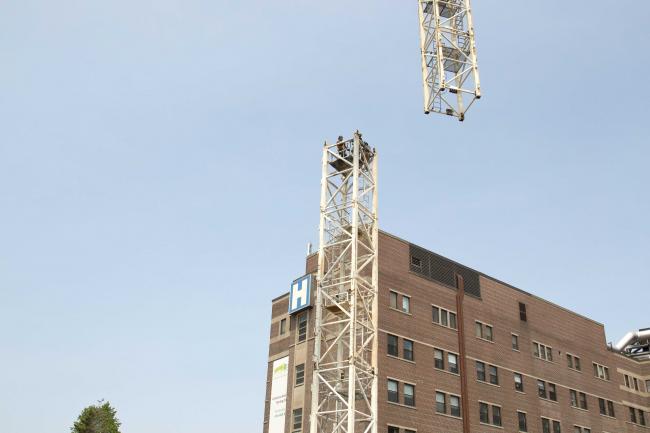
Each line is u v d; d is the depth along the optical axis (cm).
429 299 5919
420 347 5622
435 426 5412
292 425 5628
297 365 5841
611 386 7562
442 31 5222
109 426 10338
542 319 7019
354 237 4697
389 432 5056
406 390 5344
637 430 7669
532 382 6506
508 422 6041
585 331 7562
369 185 5081
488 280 6638
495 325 6425
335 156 5153
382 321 5416
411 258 5991
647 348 8988
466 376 5859
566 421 6688
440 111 5125
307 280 6006
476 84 5066
